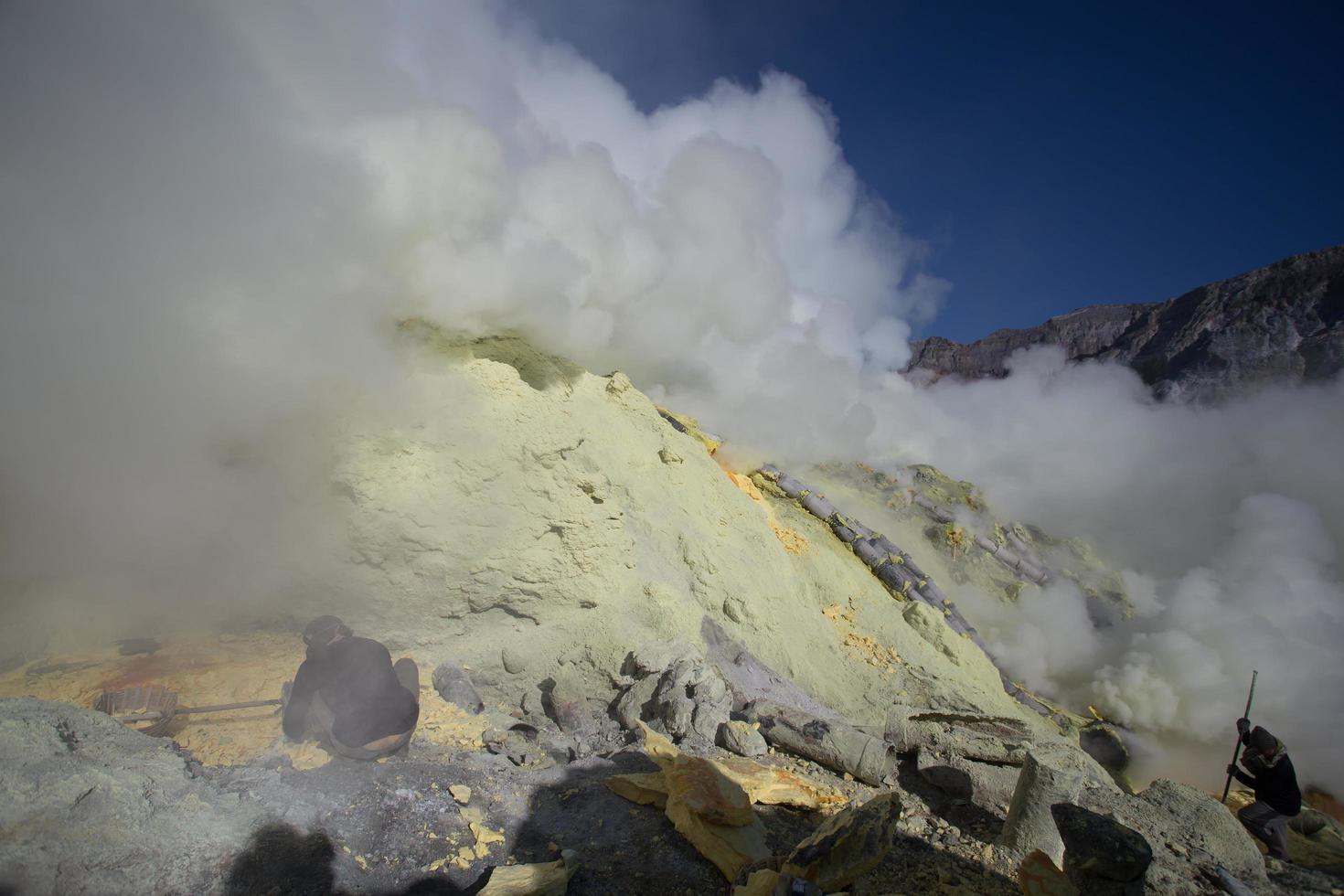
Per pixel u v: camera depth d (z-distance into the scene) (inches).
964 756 262.5
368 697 207.2
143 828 155.0
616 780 218.4
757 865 172.4
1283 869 217.5
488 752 243.4
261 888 155.5
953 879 198.1
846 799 239.0
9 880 135.1
